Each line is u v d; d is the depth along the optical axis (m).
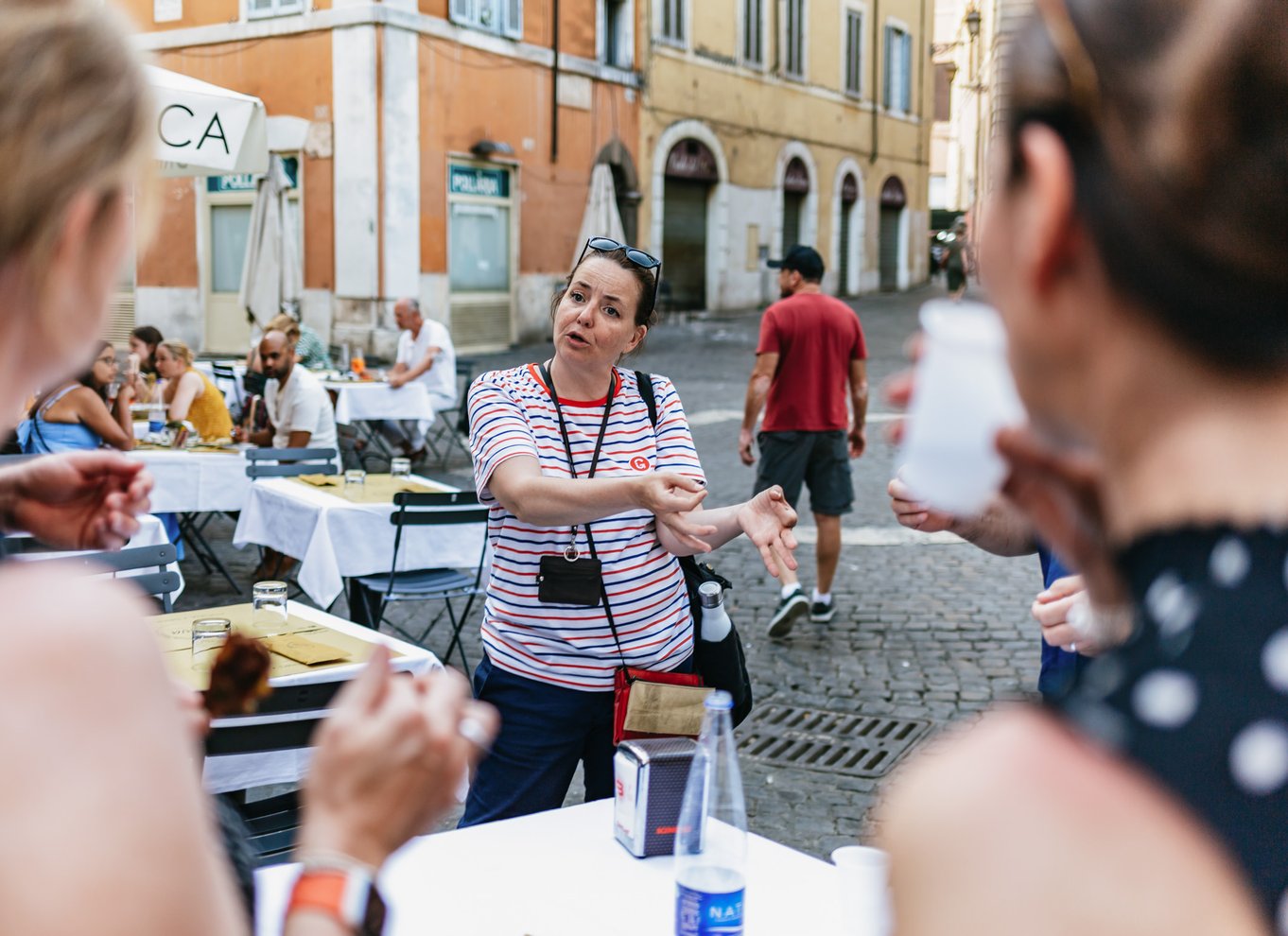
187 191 18.88
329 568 5.80
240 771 3.23
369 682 1.04
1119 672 0.58
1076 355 0.62
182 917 0.72
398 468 6.86
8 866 0.67
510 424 2.84
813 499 6.49
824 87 28.58
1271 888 0.50
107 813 0.70
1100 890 0.50
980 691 5.51
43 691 0.71
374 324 17.38
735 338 21.91
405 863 2.16
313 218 17.80
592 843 2.27
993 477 0.78
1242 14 0.58
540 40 20.02
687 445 2.99
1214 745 0.53
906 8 32.03
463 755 1.03
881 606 6.87
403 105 17.38
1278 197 0.57
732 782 2.05
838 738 4.95
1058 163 0.61
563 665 2.82
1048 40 0.63
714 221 25.27
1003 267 0.64
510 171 19.75
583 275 2.92
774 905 2.04
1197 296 0.58
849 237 30.86
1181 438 0.60
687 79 23.78
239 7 17.95
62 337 0.84
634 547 2.85
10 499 1.41
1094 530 0.72
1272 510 0.56
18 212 0.80
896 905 0.56
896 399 0.85
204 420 8.14
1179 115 0.58
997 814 0.53
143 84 0.87
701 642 2.96
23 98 0.80
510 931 1.93
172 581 4.08
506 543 2.86
